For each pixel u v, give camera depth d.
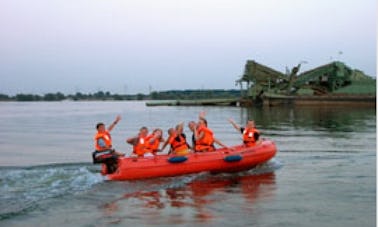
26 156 17.33
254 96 66.00
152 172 11.45
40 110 85.75
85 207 9.05
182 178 11.68
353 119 37.19
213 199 9.61
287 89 63.66
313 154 16.39
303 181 11.38
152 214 8.54
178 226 7.83
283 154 16.42
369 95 59.34
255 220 8.11
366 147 18.47
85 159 16.39
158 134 12.48
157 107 80.06
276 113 47.78
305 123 33.34
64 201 9.46
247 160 12.67
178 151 12.30
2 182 11.02
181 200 9.55
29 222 8.13
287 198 9.64
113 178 11.25
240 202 9.34
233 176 12.12
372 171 12.73
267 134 24.89
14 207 9.02
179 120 40.25
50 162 15.64
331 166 13.68
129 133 27.61
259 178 11.84
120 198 9.73
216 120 38.22
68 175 11.82
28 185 10.76
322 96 60.66
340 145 19.27
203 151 12.73
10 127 35.12
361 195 9.84
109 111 71.25
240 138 23.59
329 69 62.94
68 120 45.53
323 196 9.78
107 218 8.33
